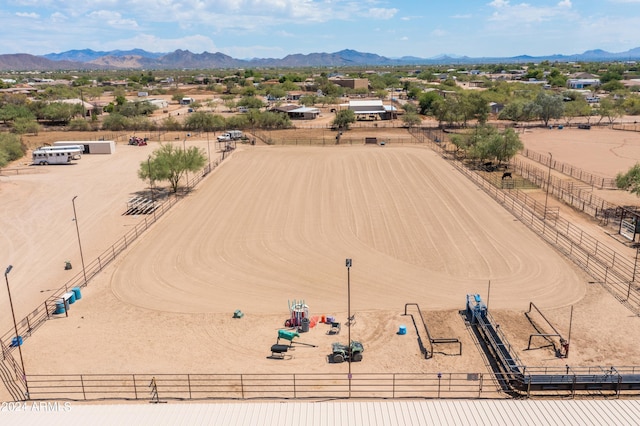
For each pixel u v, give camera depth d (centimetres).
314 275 3572
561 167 6938
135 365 2538
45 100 14600
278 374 2438
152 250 4097
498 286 3350
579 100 13625
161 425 1809
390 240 4209
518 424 1769
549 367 2408
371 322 2931
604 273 3516
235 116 11344
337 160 7462
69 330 2902
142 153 8331
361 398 2231
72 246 4241
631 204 5166
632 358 2514
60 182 6431
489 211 4947
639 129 10375
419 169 6825
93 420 1845
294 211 5053
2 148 7669
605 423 1767
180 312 3092
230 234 4428
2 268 3816
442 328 2844
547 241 4125
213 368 2500
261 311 3086
